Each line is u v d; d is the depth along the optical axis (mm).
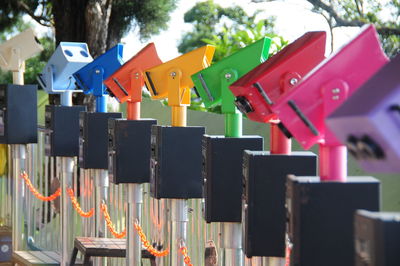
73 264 7770
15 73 9609
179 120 6285
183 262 6277
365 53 3488
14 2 13828
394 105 2568
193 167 6273
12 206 9742
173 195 6250
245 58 5328
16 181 9719
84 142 7922
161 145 6219
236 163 5375
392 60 2814
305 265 3438
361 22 9117
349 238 3438
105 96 7859
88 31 11672
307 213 3443
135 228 6977
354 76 3486
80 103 11719
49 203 9625
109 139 7129
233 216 5379
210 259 5660
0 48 9594
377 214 2783
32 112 9570
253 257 4844
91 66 7609
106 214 7738
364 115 2551
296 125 3498
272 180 4531
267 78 4414
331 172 3508
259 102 4461
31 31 9492
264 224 4551
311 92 3480
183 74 6105
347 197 3438
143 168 6980
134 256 7000
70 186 8688
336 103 3457
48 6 13867
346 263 3438
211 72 5398
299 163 4516
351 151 2762
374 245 2717
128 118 7031
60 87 8391
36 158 9828
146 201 7602
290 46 4559
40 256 9125
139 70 6758
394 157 2578
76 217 9031
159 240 6906
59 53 8234
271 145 4629
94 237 7980
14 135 9492
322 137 3516
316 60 4426
